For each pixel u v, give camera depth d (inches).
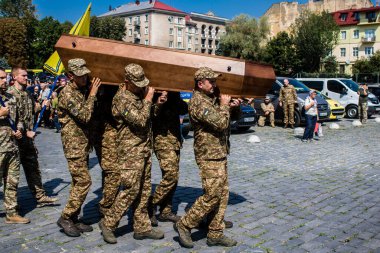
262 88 182.7
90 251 165.9
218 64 176.6
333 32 2388.0
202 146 164.1
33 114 225.5
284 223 202.5
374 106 850.8
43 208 222.8
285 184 285.0
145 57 173.2
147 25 3644.2
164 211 203.6
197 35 3969.0
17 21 2345.0
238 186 278.5
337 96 862.5
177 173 194.1
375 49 2753.4
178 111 194.7
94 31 3056.1
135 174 167.3
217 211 169.9
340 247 173.6
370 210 225.6
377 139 536.4
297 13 3127.5
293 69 2469.2
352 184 286.8
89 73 171.6
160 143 191.8
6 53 2319.1
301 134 589.9
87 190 181.2
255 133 607.5
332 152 430.9
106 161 189.5
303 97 695.1
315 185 282.8
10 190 197.6
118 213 171.0
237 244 175.0
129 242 175.9
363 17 2795.3
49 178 295.7
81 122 174.9
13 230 188.7
